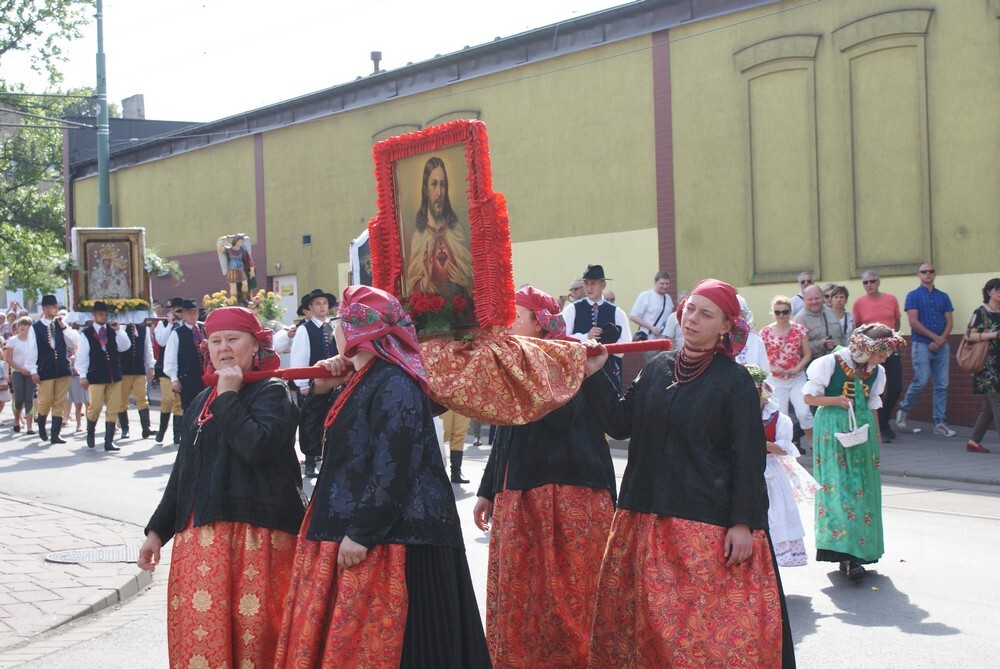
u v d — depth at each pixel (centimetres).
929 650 562
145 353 1684
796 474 719
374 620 365
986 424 1262
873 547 709
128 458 1433
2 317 2375
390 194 473
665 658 398
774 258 1648
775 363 1252
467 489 1100
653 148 1800
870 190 1534
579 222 1922
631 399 444
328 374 419
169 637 409
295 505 421
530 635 509
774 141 1639
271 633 402
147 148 3016
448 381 429
